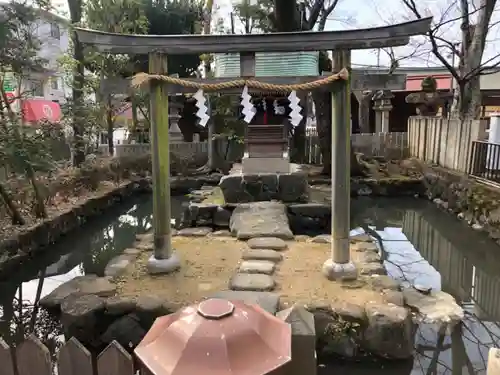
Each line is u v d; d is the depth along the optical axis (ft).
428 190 37.01
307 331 6.58
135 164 43.55
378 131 52.70
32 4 25.39
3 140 21.31
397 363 12.72
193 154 47.47
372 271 16.55
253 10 46.88
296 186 27.35
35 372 5.63
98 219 31.71
